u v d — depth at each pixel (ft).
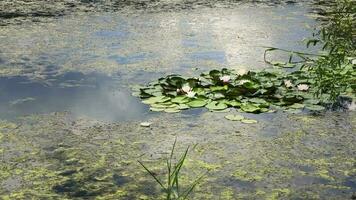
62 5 37.60
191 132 15.42
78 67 21.86
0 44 25.63
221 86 18.89
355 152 14.03
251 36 27.84
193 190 11.99
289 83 19.08
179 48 25.11
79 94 18.65
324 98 18.33
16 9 35.60
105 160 13.57
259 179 12.53
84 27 29.71
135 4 38.32
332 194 11.80
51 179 12.51
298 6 37.83
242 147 14.39
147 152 14.06
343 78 19.57
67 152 14.05
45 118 16.47
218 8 36.94
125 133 15.37
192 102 17.70
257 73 20.51
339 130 15.56
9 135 15.15
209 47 25.40
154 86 19.16
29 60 22.89
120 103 17.80
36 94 18.58
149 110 17.17
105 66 22.00
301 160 13.58
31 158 13.66
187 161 13.51
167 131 15.49
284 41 26.71
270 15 34.04
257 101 17.76
